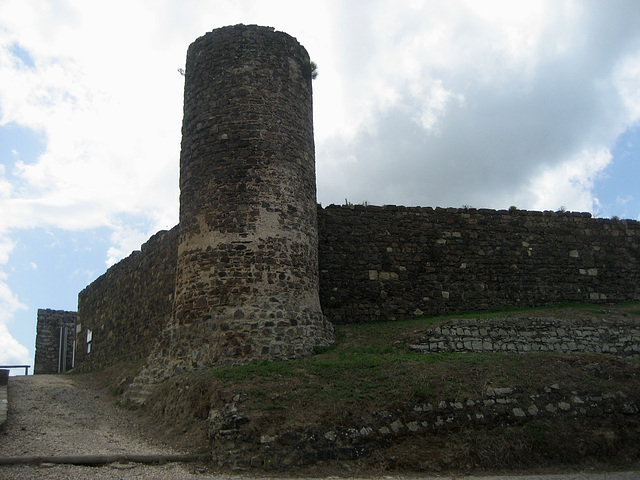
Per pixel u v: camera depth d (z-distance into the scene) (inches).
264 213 619.8
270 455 391.2
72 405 619.2
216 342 573.6
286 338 579.8
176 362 591.2
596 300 875.4
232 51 679.1
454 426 430.9
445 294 828.0
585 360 525.0
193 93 687.7
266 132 649.6
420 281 825.5
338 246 811.4
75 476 350.0
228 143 644.1
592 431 442.9
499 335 630.5
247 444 399.9
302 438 399.9
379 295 805.2
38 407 580.1
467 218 869.2
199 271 612.7
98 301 1134.4
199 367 570.9
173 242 823.1
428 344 610.5
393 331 683.4
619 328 647.8
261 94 663.1
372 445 406.9
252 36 685.3
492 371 495.5
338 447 399.9
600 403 464.1
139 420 542.0
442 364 514.3
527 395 461.7
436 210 864.3
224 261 602.2
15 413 528.7
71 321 1571.1
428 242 845.2
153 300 864.3
